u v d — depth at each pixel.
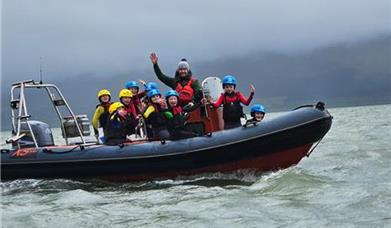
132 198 8.59
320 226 6.12
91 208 7.90
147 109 10.33
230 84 10.12
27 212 7.84
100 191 9.66
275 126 9.52
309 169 10.42
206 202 7.75
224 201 7.72
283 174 9.40
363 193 7.59
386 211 6.59
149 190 9.29
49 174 10.25
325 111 9.80
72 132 11.12
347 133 21.00
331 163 11.41
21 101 10.81
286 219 6.52
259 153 9.59
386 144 14.73
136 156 9.76
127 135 10.91
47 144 11.18
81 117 11.27
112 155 9.91
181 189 9.01
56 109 11.22
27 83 11.11
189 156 9.59
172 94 10.12
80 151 10.16
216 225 6.45
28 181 10.35
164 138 10.23
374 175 9.46
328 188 8.17
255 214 6.85
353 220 6.28
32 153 10.40
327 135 20.67
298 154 9.80
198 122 10.47
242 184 9.37
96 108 10.71
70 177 10.20
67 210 7.80
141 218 7.08
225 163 9.66
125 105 10.66
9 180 10.49
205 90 10.60
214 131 10.45
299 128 9.48
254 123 9.69
